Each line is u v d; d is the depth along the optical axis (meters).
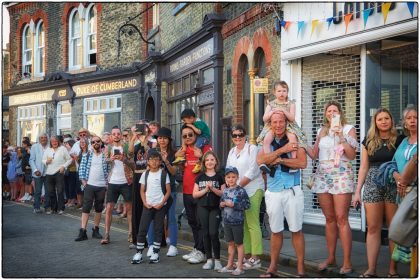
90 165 10.98
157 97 20.69
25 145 18.62
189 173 8.76
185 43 17.34
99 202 11.04
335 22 10.26
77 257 9.16
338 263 7.96
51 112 27.66
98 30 25.05
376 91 9.85
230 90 14.36
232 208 7.81
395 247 6.89
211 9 15.37
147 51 22.61
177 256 9.20
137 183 9.78
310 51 10.71
